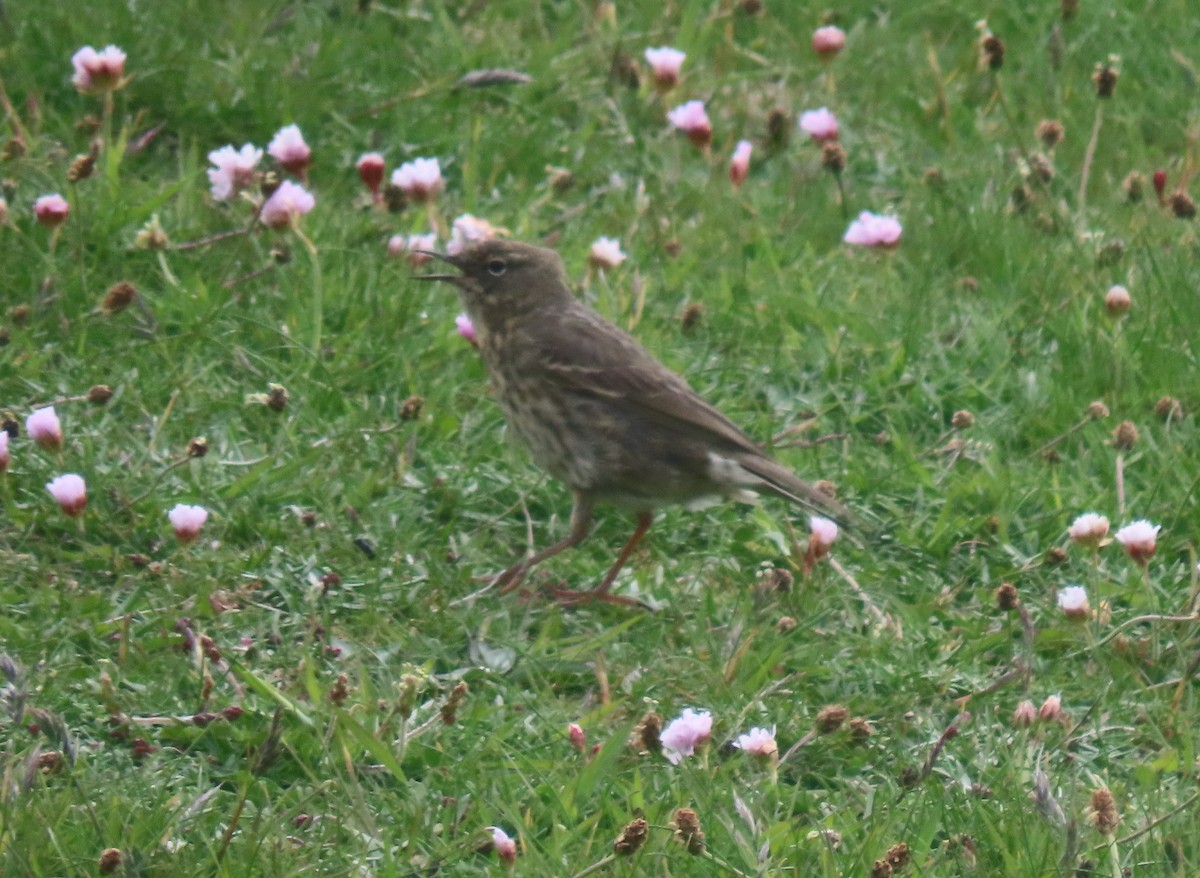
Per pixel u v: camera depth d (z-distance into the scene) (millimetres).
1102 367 12992
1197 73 17250
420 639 10148
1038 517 11844
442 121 15438
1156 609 10742
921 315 13703
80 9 15078
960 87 17219
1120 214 15195
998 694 10211
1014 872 8305
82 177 12406
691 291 13953
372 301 12891
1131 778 9586
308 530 10945
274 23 15930
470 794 8883
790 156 15891
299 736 9102
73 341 12203
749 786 9016
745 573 11336
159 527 10805
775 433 12594
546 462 11570
